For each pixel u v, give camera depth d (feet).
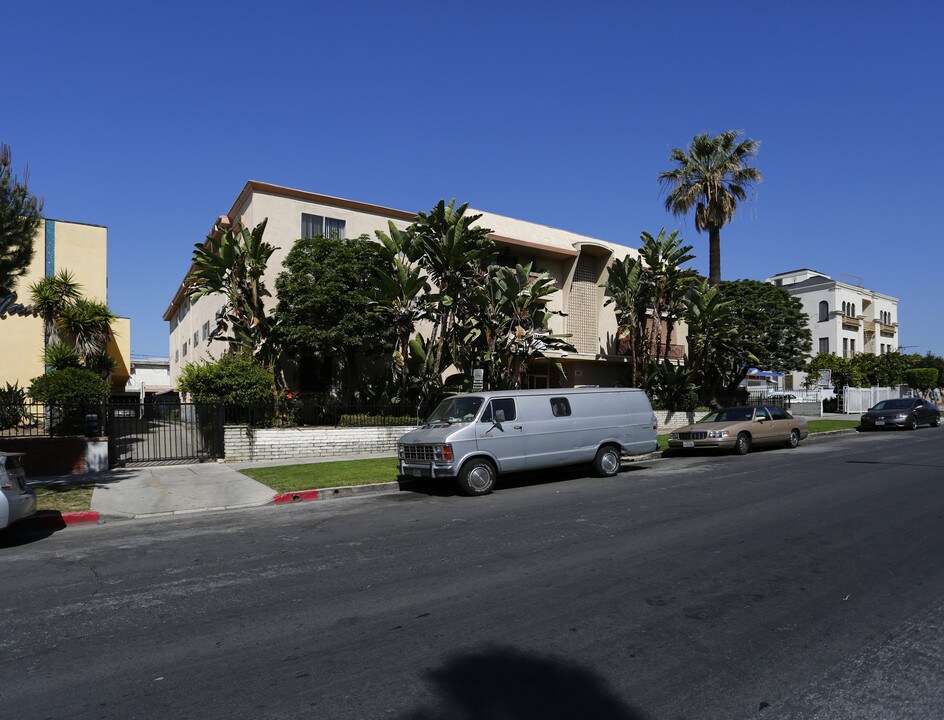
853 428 81.87
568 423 40.65
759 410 58.49
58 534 28.45
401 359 57.62
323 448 52.39
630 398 44.32
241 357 53.01
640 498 33.47
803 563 20.47
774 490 35.04
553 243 82.38
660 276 78.64
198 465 46.98
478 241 57.82
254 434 49.98
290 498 35.83
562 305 83.25
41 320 64.44
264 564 21.81
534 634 14.89
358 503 34.68
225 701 11.94
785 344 96.84
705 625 15.30
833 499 31.86
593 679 12.57
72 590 19.36
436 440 36.01
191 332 99.71
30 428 45.44
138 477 41.47
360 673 13.00
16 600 18.48
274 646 14.53
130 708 11.75
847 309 159.94
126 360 89.86
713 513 28.84
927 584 18.24
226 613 16.87
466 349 62.95
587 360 84.58
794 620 15.58
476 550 22.91
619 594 17.65
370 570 20.62
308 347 56.18
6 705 11.95
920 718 11.06
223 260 52.08
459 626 15.51
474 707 11.51
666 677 12.62
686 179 92.99
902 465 44.86
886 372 137.49
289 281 56.70
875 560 20.72
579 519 28.14
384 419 55.98
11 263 34.24
